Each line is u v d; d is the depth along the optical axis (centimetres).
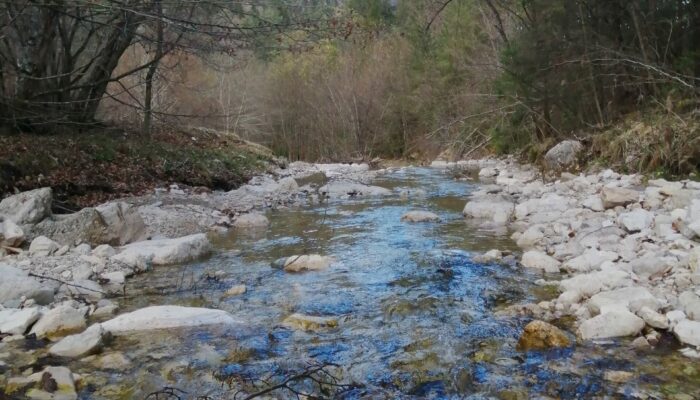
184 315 473
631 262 534
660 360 367
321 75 2895
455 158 2145
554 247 653
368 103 2725
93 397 346
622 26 1322
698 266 489
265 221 925
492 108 2022
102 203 1016
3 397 338
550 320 448
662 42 1265
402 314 479
